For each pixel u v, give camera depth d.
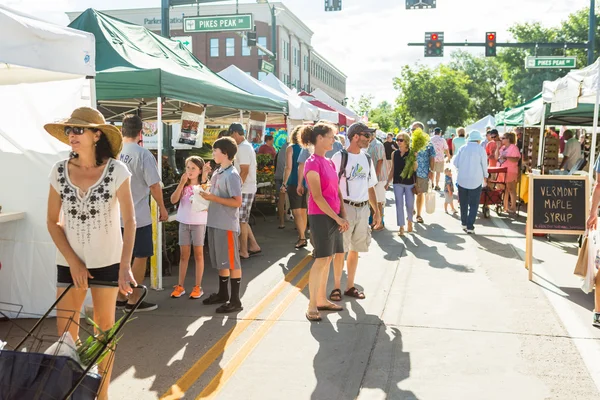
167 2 14.14
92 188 3.46
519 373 4.40
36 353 2.64
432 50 25.47
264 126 12.88
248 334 5.30
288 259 8.59
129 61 7.17
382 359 4.69
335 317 5.76
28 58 4.34
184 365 4.59
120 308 6.12
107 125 3.40
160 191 5.87
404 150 10.49
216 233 5.91
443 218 12.77
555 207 7.33
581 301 6.25
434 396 4.03
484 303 6.18
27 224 5.59
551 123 14.47
